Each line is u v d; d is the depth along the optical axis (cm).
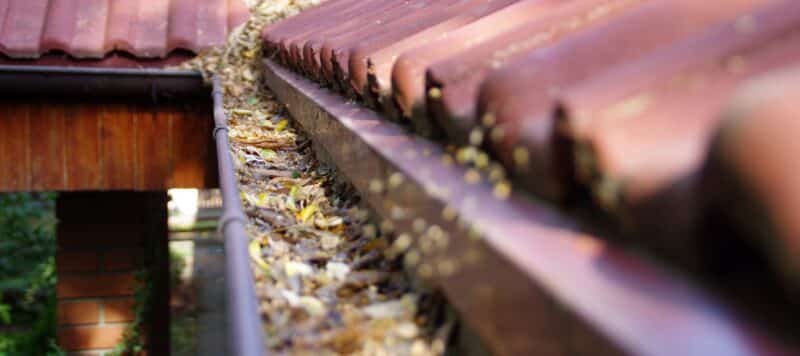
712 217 40
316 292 99
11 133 304
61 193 350
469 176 73
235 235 93
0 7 347
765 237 34
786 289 35
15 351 438
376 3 263
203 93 313
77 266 354
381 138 102
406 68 102
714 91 47
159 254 374
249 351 64
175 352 559
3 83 291
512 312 52
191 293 675
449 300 74
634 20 66
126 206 355
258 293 97
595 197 51
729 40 51
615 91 51
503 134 64
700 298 41
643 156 45
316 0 402
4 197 498
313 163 179
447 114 83
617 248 50
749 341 37
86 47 333
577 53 65
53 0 357
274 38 323
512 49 84
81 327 357
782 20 50
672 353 36
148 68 337
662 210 43
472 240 59
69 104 306
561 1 104
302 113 200
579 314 41
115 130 312
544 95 62
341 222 126
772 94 35
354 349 81
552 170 55
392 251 100
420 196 75
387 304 90
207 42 353
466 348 76
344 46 167
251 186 162
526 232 54
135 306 359
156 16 361
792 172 33
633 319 40
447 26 129
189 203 859
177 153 317
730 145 36
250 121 267
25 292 505
